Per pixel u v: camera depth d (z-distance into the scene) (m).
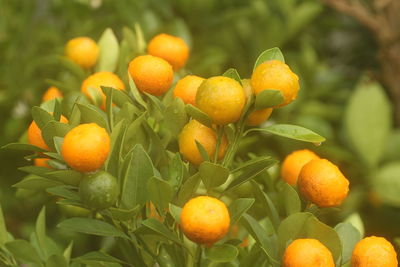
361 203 1.63
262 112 0.94
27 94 1.65
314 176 0.95
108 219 0.98
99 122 0.97
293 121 1.65
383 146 1.56
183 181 0.97
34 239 1.12
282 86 0.92
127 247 0.98
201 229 0.88
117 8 1.71
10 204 1.64
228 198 1.08
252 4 1.78
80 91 1.17
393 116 1.80
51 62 1.57
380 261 0.92
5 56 1.65
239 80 0.94
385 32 1.77
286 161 1.04
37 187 0.99
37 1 1.76
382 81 1.77
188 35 1.64
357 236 0.99
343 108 1.79
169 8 1.75
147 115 1.02
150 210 1.01
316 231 0.94
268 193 1.06
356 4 1.81
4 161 1.63
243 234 1.09
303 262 0.90
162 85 1.01
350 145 1.59
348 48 2.12
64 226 0.94
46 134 0.95
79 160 0.92
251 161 0.94
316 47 1.98
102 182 0.92
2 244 1.03
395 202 1.54
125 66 1.10
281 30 1.77
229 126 0.94
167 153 1.01
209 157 0.94
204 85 0.92
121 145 0.94
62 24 1.77
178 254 0.96
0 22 1.71
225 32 1.78
